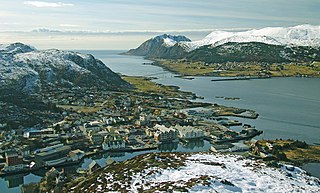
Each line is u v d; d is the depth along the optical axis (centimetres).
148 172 8131
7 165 15162
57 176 13425
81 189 7981
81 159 16725
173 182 7225
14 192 13162
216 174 7925
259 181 7788
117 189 7325
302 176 9194
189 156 9750
